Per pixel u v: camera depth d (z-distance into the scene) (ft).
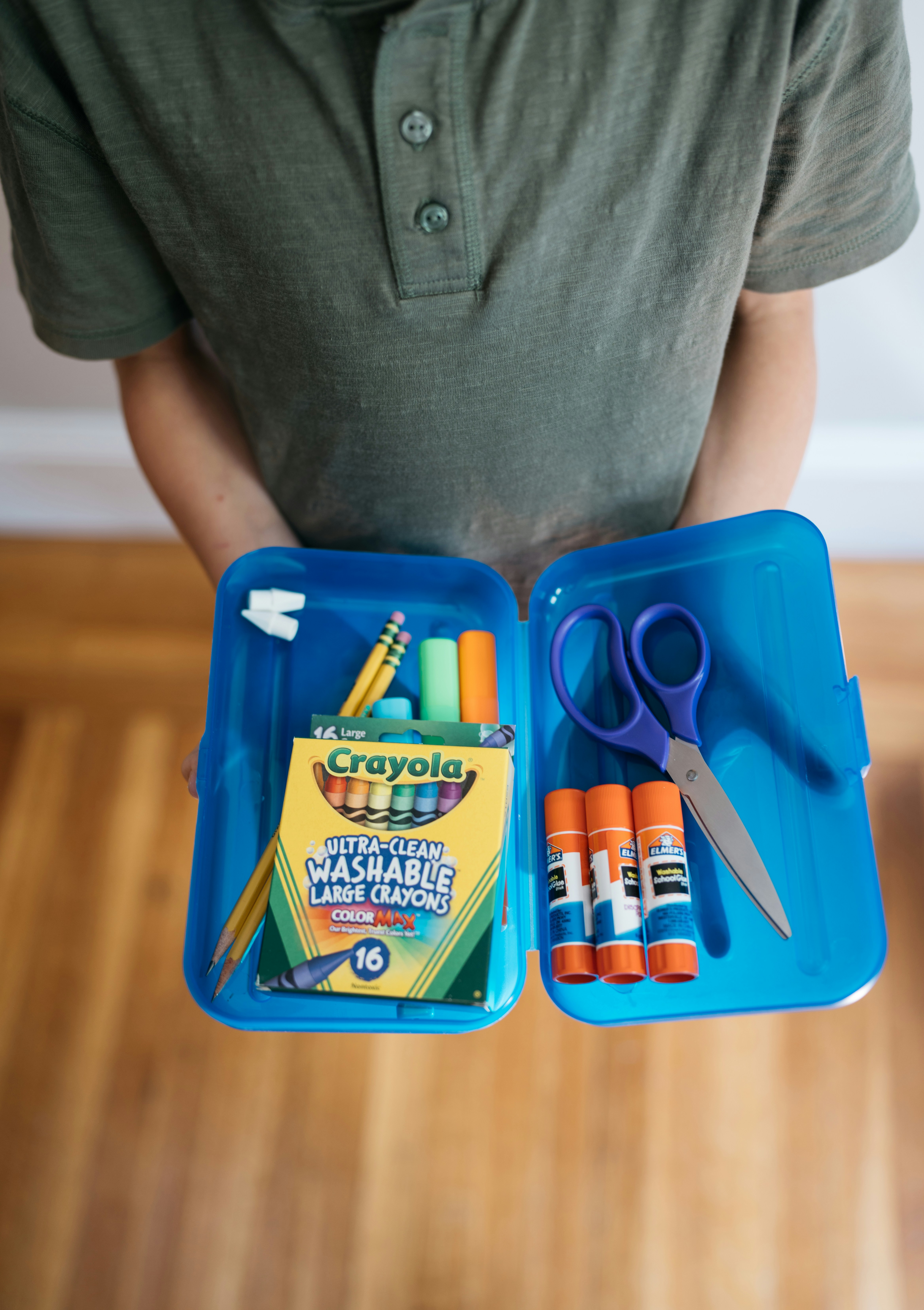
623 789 1.95
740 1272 3.73
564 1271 3.76
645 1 1.45
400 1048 4.13
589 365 1.79
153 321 2.01
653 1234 3.79
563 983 1.96
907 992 4.11
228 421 2.33
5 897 4.46
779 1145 3.90
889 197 1.80
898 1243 3.73
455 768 1.86
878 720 4.68
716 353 1.86
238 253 1.66
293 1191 3.92
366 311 1.68
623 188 1.57
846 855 1.90
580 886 1.94
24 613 5.12
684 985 1.95
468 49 1.47
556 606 2.32
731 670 2.14
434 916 1.79
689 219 1.63
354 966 1.77
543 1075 4.06
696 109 1.52
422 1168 3.94
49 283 1.89
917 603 4.95
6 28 1.53
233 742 2.14
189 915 1.93
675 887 1.86
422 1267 3.79
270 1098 4.07
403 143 1.50
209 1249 3.84
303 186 1.56
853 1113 3.93
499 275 1.62
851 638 4.90
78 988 4.28
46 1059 4.16
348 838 1.83
